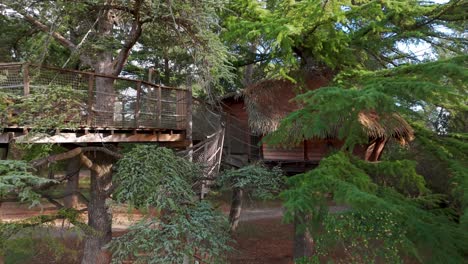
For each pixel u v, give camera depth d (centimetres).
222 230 630
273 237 1363
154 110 766
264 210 1745
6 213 1321
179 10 696
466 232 441
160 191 530
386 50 973
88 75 627
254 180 705
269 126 927
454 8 773
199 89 1098
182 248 515
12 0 673
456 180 470
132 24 830
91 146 697
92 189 808
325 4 729
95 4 684
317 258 564
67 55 1027
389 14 814
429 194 574
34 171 571
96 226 786
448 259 407
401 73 543
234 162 1024
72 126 550
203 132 1023
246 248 1223
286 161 977
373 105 413
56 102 530
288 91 1024
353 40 898
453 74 430
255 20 892
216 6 745
